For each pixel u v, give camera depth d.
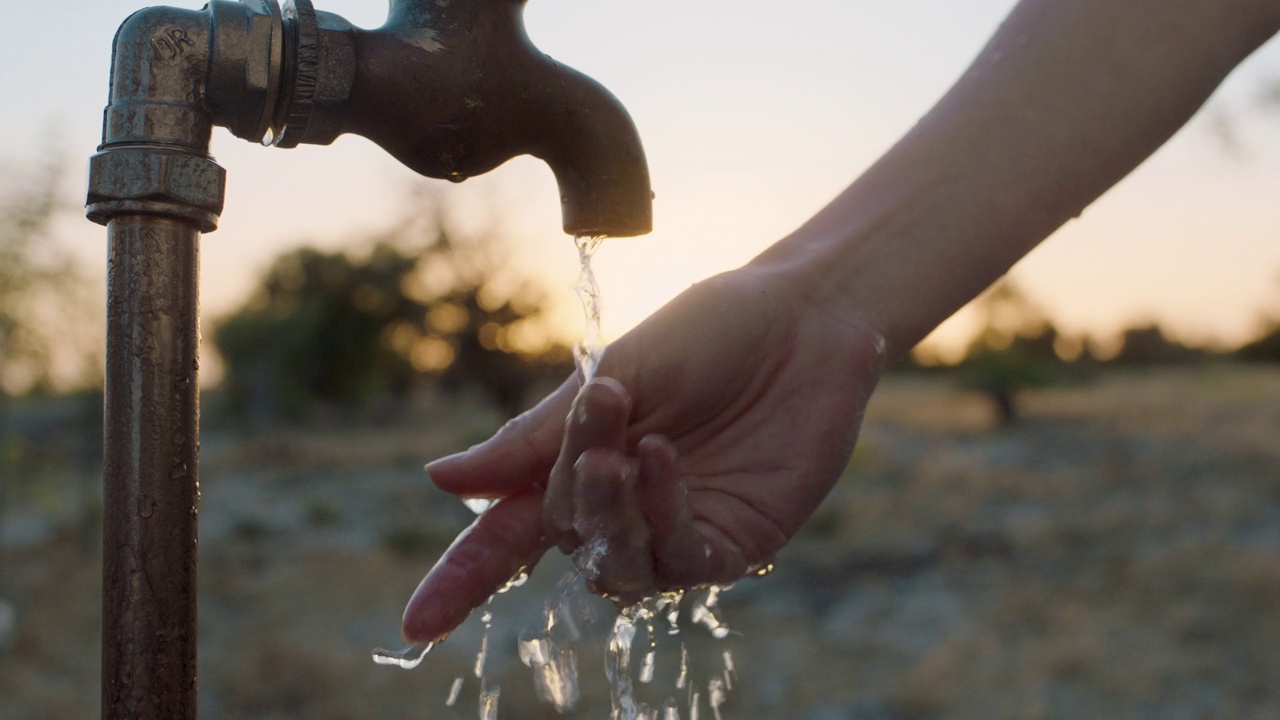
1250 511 9.47
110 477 0.61
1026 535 9.05
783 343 0.86
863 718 5.08
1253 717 4.80
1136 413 20.84
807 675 5.71
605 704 5.13
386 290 27.44
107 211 0.61
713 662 5.89
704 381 0.84
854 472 13.11
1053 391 26.69
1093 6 0.90
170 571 0.61
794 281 0.88
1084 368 31.31
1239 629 6.02
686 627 6.57
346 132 0.71
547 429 0.83
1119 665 5.55
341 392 27.25
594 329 0.83
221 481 15.74
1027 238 0.90
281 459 18.80
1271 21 0.89
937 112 0.94
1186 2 0.89
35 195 6.50
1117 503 10.42
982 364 20.75
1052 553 8.36
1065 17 0.91
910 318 0.89
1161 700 5.09
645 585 0.80
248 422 23.95
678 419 0.85
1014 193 0.89
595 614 0.94
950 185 0.90
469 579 0.81
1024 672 5.54
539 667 0.91
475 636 6.51
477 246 18.30
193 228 0.63
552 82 0.74
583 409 0.71
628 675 0.88
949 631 6.39
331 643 6.45
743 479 0.86
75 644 6.41
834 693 5.42
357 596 7.79
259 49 0.65
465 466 0.82
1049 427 19.28
